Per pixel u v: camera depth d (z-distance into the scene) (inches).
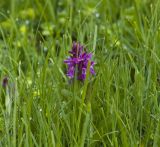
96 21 254.7
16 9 278.2
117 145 151.2
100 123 163.8
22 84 176.2
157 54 192.1
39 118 158.9
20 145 148.0
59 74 185.3
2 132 161.0
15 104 157.1
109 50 198.7
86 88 163.8
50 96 172.1
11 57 199.6
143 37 209.2
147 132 161.3
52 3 307.3
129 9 276.1
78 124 153.7
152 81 177.3
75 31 257.3
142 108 166.1
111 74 175.3
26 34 260.5
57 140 149.9
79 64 170.4
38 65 205.3
